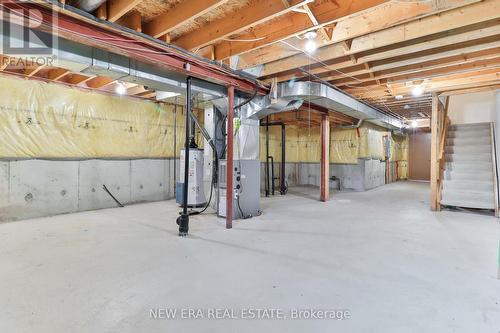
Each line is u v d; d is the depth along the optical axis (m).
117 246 3.27
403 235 3.82
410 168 13.73
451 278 2.48
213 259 2.89
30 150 4.73
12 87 4.54
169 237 3.65
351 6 2.64
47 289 2.22
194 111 7.34
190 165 5.79
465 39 3.18
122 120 6.01
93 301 2.05
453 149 6.16
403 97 6.30
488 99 6.33
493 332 1.72
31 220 4.59
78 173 5.34
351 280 2.43
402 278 2.47
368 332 1.72
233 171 4.62
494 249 3.25
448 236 3.78
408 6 2.72
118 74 3.32
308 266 2.72
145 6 2.79
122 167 6.03
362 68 4.29
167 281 2.38
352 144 9.26
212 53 3.76
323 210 5.62
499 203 5.09
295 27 3.03
